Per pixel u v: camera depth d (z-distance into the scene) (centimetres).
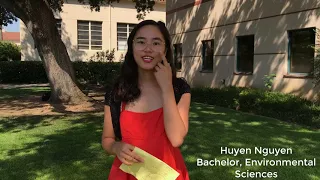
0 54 2667
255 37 1129
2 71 2183
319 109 806
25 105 1097
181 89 209
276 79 1039
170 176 191
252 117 859
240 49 1230
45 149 563
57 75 1100
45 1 1068
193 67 1549
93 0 1612
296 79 965
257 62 1123
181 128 191
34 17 1045
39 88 1784
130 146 192
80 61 2225
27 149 566
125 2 2420
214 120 814
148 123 200
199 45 1490
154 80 209
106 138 213
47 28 1073
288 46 1002
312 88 912
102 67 2148
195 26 1519
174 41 1720
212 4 1380
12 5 1034
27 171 458
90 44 2366
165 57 205
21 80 2216
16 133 689
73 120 827
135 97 205
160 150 198
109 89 216
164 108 192
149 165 191
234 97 1057
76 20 2305
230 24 1265
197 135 650
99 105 1077
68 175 443
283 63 1012
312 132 684
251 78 1157
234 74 1248
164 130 199
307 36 940
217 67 1355
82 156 523
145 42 202
